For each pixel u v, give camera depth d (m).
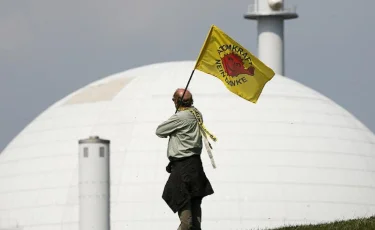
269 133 150.75
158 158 146.00
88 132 153.50
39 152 157.50
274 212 142.00
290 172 146.88
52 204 148.62
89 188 66.75
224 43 56.66
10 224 150.12
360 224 65.62
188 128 51.16
